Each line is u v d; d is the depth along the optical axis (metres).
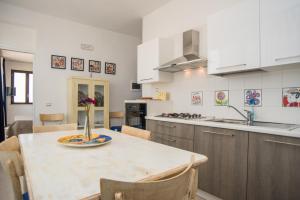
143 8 3.53
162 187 0.64
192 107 2.89
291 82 1.90
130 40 4.96
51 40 3.81
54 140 1.49
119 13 3.72
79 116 3.75
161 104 3.30
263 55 1.80
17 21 3.46
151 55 3.20
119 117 4.41
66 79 3.97
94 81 3.90
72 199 0.61
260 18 1.82
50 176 0.79
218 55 2.18
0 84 3.57
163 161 0.99
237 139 1.76
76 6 3.46
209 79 2.66
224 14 2.12
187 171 0.74
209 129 2.01
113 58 4.66
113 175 0.80
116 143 1.39
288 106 1.92
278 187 1.48
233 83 2.38
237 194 1.74
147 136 1.62
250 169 1.66
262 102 2.11
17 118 4.12
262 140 1.58
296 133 1.38
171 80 3.22
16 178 0.92
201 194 2.11
